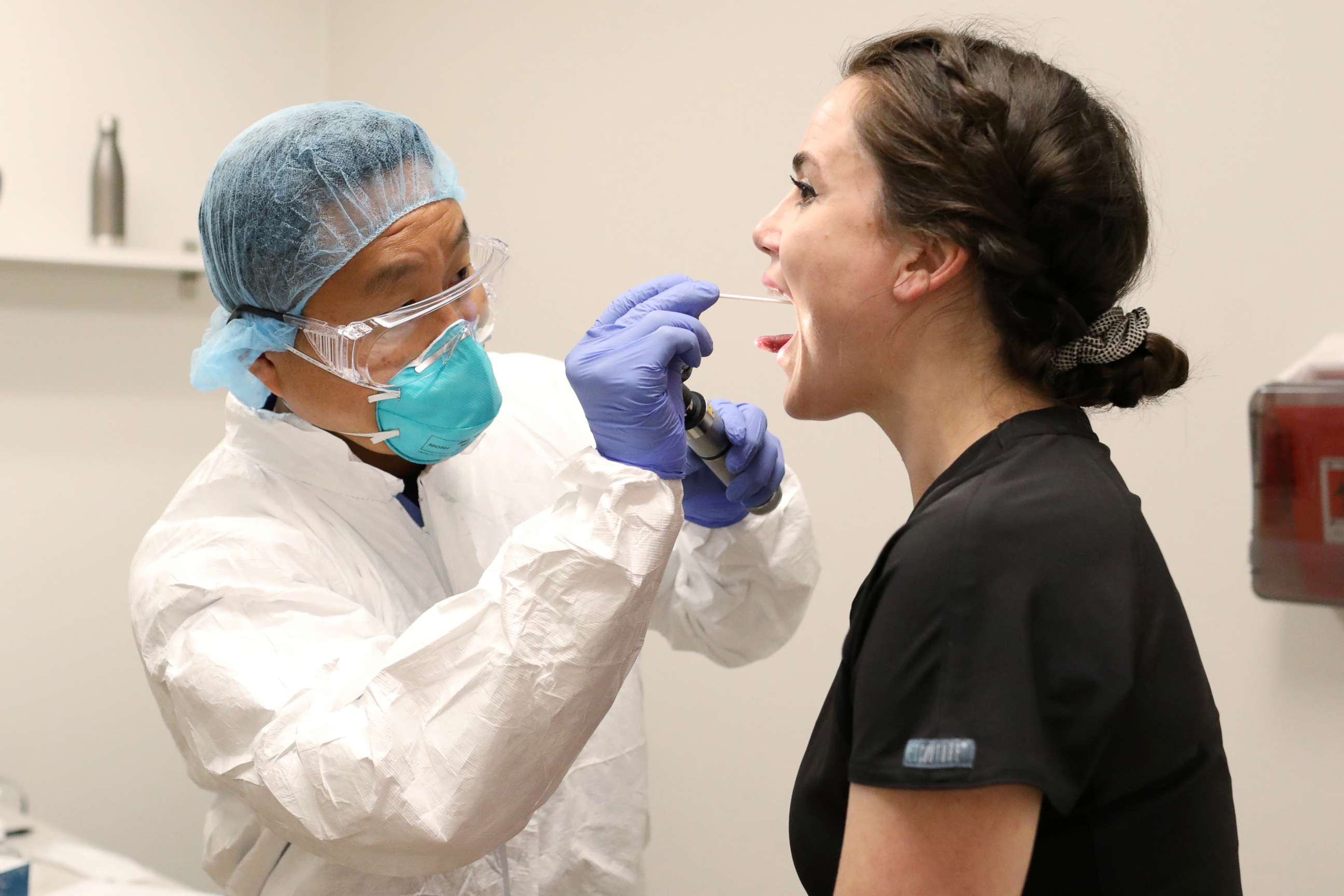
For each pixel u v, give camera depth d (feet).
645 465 3.25
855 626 2.56
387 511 4.19
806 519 4.62
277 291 3.71
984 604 2.29
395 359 3.71
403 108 8.95
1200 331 5.44
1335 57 4.96
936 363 2.77
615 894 4.51
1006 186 2.55
